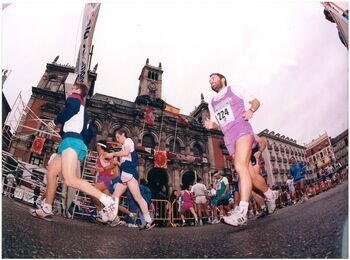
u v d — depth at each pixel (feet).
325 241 4.88
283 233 6.15
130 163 10.78
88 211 17.70
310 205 10.73
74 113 7.79
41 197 13.56
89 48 14.46
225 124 8.41
